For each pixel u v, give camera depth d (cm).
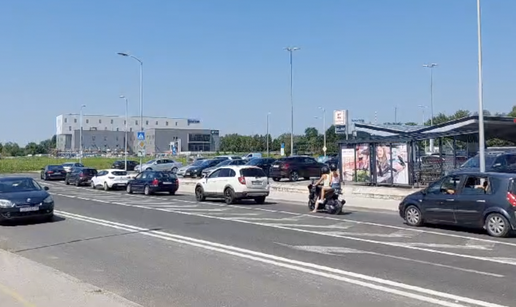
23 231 1467
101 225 1580
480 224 1309
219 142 15512
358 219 1698
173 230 1450
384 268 926
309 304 694
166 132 14512
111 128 16538
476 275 866
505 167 2200
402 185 2609
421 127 3622
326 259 1012
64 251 1139
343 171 2909
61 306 653
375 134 3666
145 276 877
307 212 1934
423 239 1260
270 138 11950
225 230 1441
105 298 691
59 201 2544
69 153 13625
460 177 1384
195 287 796
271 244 1198
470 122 2825
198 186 2519
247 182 2292
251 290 774
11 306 654
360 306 684
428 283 810
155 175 3019
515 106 5991
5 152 14400
